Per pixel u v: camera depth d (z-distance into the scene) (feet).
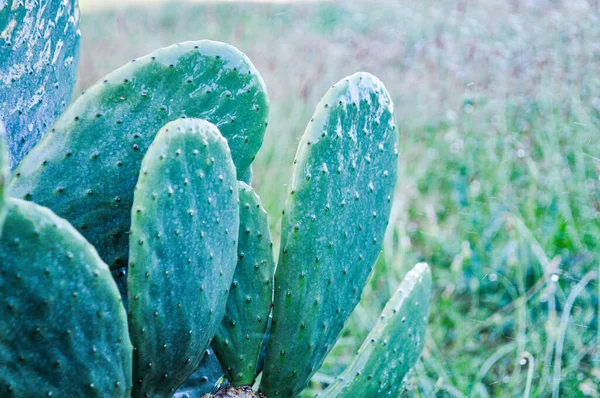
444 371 5.81
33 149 3.26
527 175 8.10
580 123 7.78
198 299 3.16
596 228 6.95
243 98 3.44
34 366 2.87
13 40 3.52
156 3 15.35
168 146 3.02
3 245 2.72
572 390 5.65
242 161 3.52
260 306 3.45
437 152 8.80
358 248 3.59
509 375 6.06
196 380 3.64
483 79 9.19
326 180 3.41
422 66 9.96
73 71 3.90
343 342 6.22
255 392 3.55
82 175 3.27
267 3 15.90
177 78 3.34
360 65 10.54
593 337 6.10
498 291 6.95
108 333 2.94
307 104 10.09
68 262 2.82
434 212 7.85
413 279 3.78
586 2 9.33
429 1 12.29
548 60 8.77
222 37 13.21
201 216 3.12
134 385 3.21
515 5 10.07
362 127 3.52
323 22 14.10
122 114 3.30
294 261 3.41
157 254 3.04
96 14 14.79
